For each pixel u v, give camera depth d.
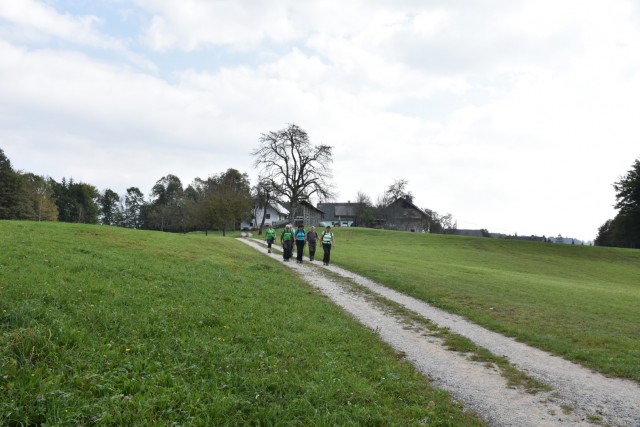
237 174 102.12
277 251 37.84
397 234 71.19
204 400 6.05
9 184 88.06
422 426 6.35
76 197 139.88
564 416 7.28
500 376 9.22
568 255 60.59
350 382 7.51
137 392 5.95
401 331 12.91
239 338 9.23
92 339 7.45
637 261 59.78
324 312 14.04
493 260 49.53
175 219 119.12
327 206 151.25
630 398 8.17
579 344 12.05
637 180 84.31
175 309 10.54
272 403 6.24
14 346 6.48
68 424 4.96
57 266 13.35
